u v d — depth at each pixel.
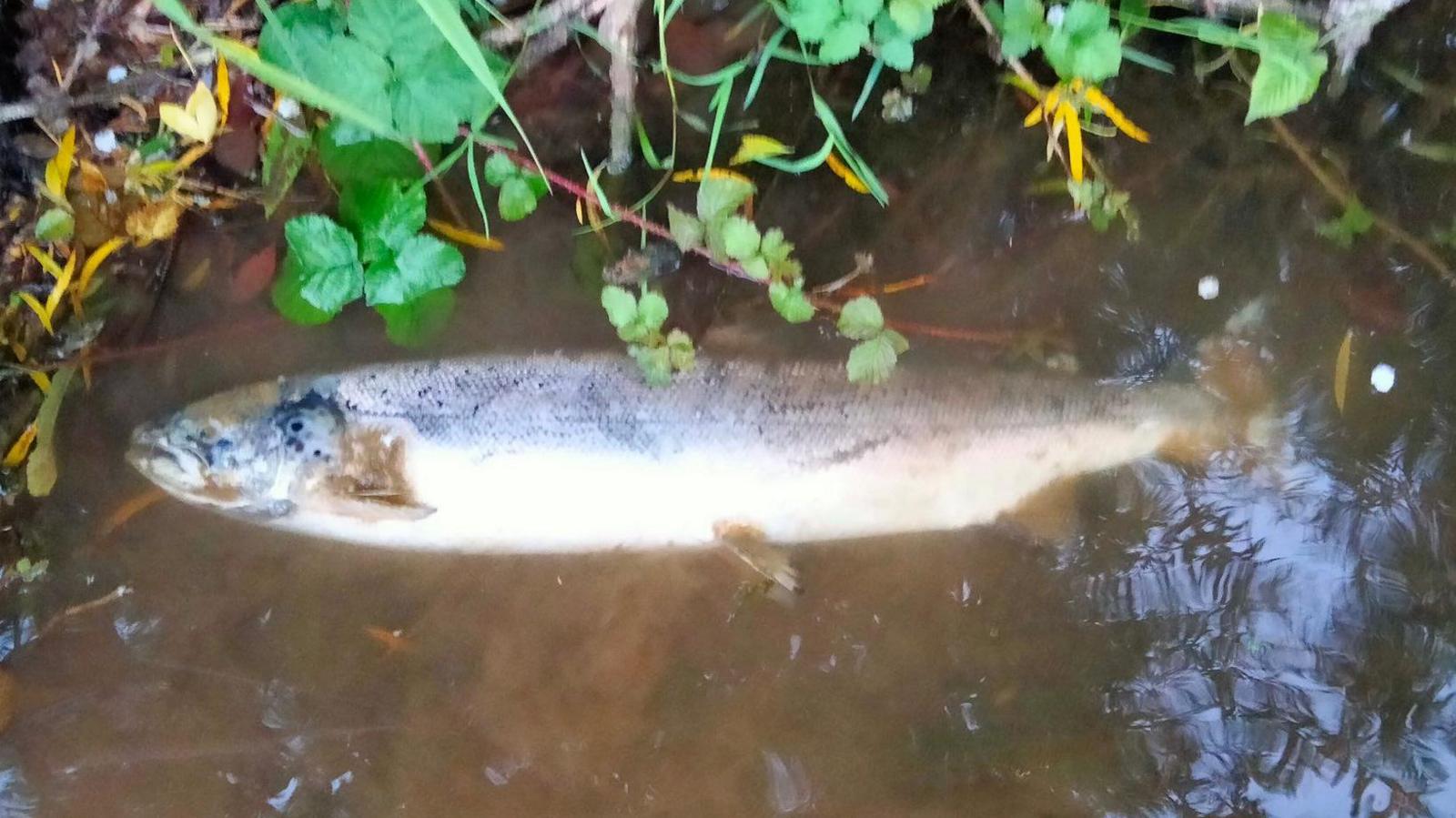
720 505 1.08
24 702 1.10
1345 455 1.10
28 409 1.10
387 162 1.06
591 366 1.07
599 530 1.08
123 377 1.11
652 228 1.06
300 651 1.12
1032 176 1.10
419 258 1.06
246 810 1.10
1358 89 1.08
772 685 1.11
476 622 1.12
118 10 1.05
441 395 1.08
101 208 1.08
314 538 1.11
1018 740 1.11
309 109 1.06
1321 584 1.10
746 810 1.10
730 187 1.04
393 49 1.00
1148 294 1.10
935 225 1.10
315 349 1.11
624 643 1.12
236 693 1.11
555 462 1.07
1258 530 1.10
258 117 1.07
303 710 1.11
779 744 1.11
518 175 1.06
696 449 1.07
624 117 1.05
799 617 1.11
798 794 1.10
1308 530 1.10
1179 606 1.11
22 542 1.10
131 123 1.07
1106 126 1.08
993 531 1.11
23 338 1.09
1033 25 1.02
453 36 0.94
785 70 1.08
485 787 1.11
